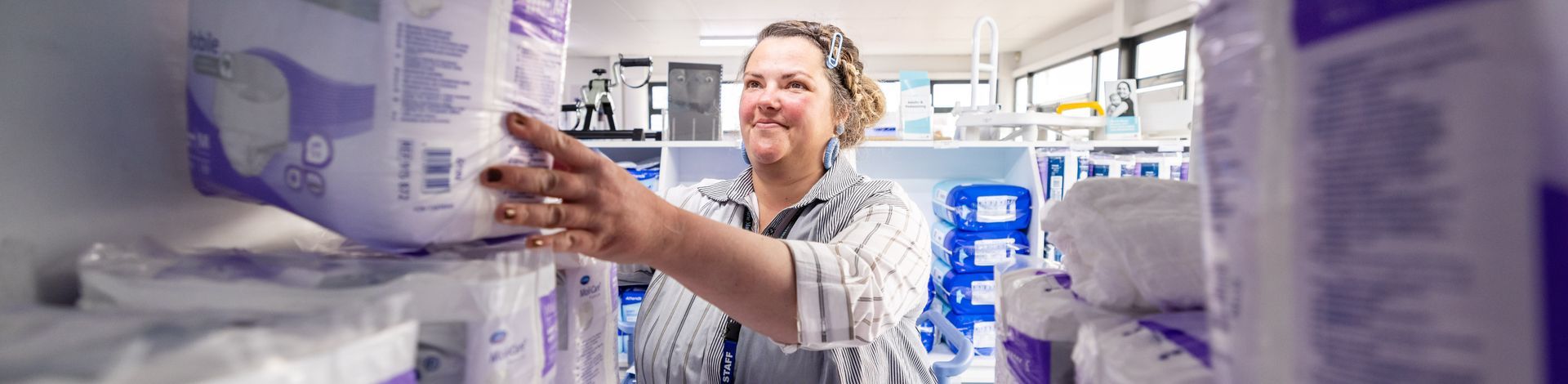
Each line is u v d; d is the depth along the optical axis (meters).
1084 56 8.27
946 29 8.25
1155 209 0.45
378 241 0.42
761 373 1.20
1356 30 0.22
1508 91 0.20
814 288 0.85
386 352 0.37
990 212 2.27
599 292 0.67
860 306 0.89
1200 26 0.30
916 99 2.58
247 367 0.31
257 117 0.42
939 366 1.61
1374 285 0.22
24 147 0.42
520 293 0.45
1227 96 0.27
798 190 1.44
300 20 0.41
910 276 1.05
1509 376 0.20
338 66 0.40
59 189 0.44
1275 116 0.25
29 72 0.42
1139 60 7.24
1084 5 7.23
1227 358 0.27
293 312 0.38
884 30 8.34
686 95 2.45
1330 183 0.23
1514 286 0.20
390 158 0.40
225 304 0.39
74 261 0.45
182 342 0.32
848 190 1.31
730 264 0.77
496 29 0.44
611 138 2.41
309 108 0.41
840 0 6.80
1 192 0.41
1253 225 0.25
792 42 1.39
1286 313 0.24
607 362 0.69
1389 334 0.22
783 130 1.34
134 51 0.50
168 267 0.42
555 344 0.51
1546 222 0.19
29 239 0.42
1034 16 7.64
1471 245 0.20
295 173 0.41
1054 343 0.46
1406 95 0.21
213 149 0.45
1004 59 10.29
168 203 0.53
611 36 8.76
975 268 2.31
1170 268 0.42
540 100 0.50
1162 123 2.95
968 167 2.68
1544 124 0.20
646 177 2.48
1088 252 0.47
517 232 0.51
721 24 7.91
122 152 0.49
